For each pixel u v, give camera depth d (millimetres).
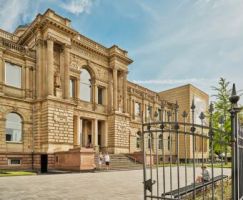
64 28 33750
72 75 37156
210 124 6121
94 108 40531
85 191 12227
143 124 7137
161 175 21078
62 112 32250
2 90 29609
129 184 15125
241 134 6336
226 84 37906
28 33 34469
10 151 29172
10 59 30922
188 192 8406
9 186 14016
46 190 12531
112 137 41656
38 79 32438
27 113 31516
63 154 28531
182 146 50031
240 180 6215
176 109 6883
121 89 45000
